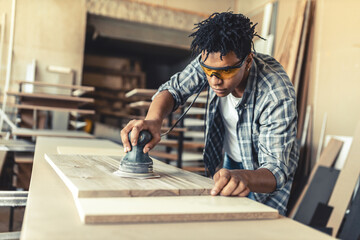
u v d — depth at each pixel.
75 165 1.29
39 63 6.17
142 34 7.10
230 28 1.16
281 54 4.67
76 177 1.06
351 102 3.93
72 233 0.68
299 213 3.55
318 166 3.76
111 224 0.75
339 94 4.12
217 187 1.04
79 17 6.41
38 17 6.16
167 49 8.16
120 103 8.49
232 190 1.03
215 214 0.85
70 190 1.03
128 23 6.98
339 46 4.21
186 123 5.20
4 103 5.42
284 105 1.34
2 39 5.88
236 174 1.09
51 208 0.85
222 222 0.84
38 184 1.11
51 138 2.84
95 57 8.73
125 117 7.89
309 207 3.51
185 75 1.68
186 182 1.12
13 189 3.66
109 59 8.87
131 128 1.18
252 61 1.43
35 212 0.80
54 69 6.20
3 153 3.43
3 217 3.49
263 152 1.33
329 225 3.19
